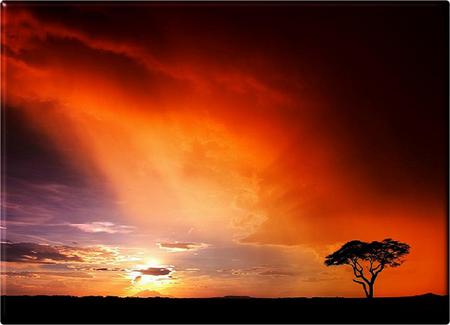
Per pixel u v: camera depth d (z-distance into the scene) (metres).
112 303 25.22
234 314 23.16
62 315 22.44
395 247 29.52
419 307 24.89
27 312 22.62
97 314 22.69
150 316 22.50
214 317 22.47
